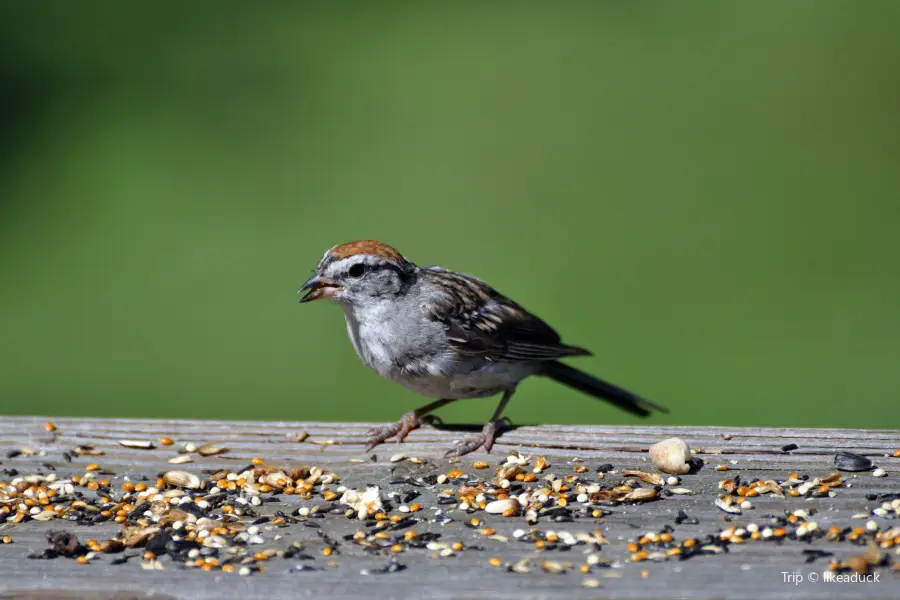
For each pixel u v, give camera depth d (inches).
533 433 284.2
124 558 227.6
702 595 203.6
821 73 796.0
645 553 222.8
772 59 824.3
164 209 649.0
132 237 627.2
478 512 246.8
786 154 703.7
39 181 673.6
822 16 877.2
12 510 254.8
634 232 630.5
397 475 270.4
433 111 756.6
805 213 645.9
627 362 520.1
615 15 908.0
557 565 218.2
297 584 213.8
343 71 805.2
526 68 824.3
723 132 733.3
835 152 704.4
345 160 701.3
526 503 248.8
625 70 816.9
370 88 789.9
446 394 335.9
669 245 620.4
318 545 232.2
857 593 202.2
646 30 881.5
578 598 204.4
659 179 685.3
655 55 838.5
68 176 678.5
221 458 280.2
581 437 280.2
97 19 860.0
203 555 228.1
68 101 753.0
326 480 268.2
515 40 870.4
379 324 323.3
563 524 237.8
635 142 726.5
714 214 647.1
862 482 251.1
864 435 270.2
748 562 217.8
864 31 850.8
